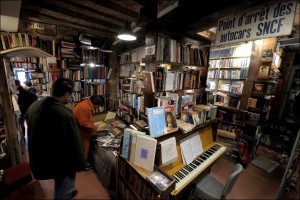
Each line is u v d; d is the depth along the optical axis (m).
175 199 1.56
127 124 3.28
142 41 3.14
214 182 1.81
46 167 1.40
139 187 1.47
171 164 1.70
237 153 3.05
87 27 3.19
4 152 2.21
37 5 2.10
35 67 5.23
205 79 2.64
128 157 1.57
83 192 2.08
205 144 2.24
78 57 3.58
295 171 1.65
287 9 1.33
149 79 1.88
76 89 3.60
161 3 1.98
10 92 2.23
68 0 2.03
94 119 3.41
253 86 2.87
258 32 1.53
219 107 3.59
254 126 2.83
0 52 1.96
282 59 3.67
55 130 1.34
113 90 4.18
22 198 1.90
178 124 1.92
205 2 1.62
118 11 2.25
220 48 3.76
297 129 3.49
